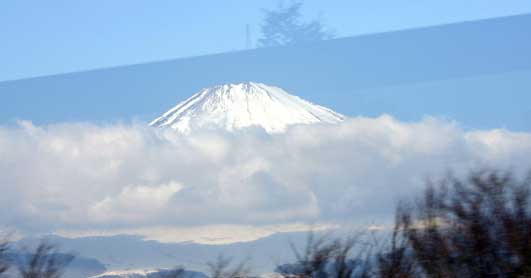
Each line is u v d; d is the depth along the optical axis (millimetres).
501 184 18656
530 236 17625
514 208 18109
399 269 18062
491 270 17500
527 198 18234
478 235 17781
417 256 18125
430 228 18438
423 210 19125
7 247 23250
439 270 17703
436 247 17953
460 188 19141
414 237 18344
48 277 22250
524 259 17344
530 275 17125
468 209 18297
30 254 22844
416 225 18672
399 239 18594
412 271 18062
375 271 18359
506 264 17469
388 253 18562
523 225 17781
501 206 18203
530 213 17906
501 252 17594
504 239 17641
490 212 18172
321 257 19094
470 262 17641
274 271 22312
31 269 21938
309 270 19016
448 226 18406
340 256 19062
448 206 18750
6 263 22062
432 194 19391
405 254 18281
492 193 18500
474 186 18953
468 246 17750
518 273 17297
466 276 17609
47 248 23406
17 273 21844
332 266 18891
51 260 22672
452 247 17891
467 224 18016
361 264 18781
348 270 18578
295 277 19250
